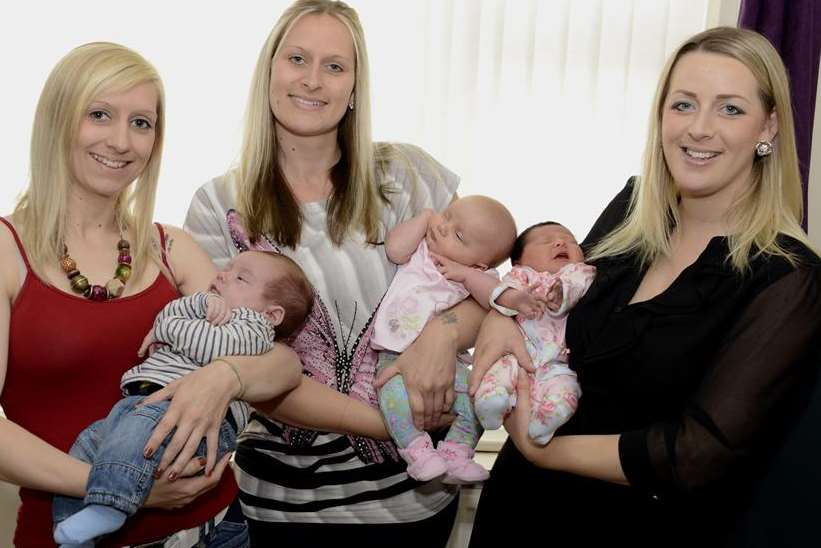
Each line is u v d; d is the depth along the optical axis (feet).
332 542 6.75
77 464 5.08
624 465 5.39
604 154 9.45
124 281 5.66
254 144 6.63
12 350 5.33
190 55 8.62
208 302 5.57
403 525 6.76
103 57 5.38
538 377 6.04
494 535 6.53
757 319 5.17
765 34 8.61
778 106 5.39
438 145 9.15
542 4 9.12
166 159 8.73
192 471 5.26
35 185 5.43
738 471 5.69
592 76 9.29
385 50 8.95
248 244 6.56
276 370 5.69
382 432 6.46
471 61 9.05
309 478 6.63
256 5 8.64
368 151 6.78
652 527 5.75
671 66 5.71
